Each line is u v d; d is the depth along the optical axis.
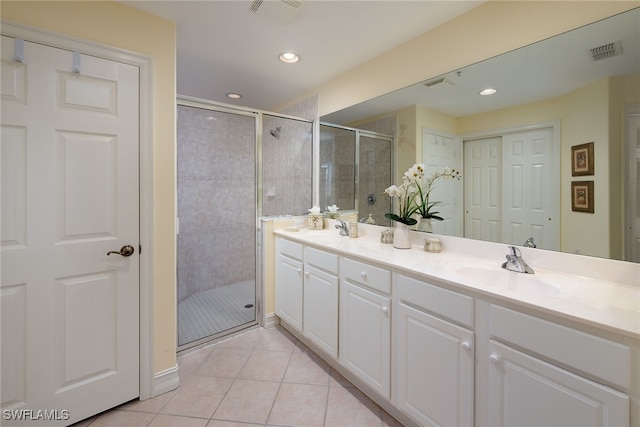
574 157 1.36
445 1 1.63
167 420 1.54
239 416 1.57
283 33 1.97
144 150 1.65
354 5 1.67
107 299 1.57
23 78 1.33
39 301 1.39
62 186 1.43
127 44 1.61
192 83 2.85
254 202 2.76
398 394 1.47
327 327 1.94
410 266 1.44
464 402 1.20
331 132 2.75
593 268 1.30
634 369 0.82
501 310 1.08
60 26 1.41
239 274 2.96
